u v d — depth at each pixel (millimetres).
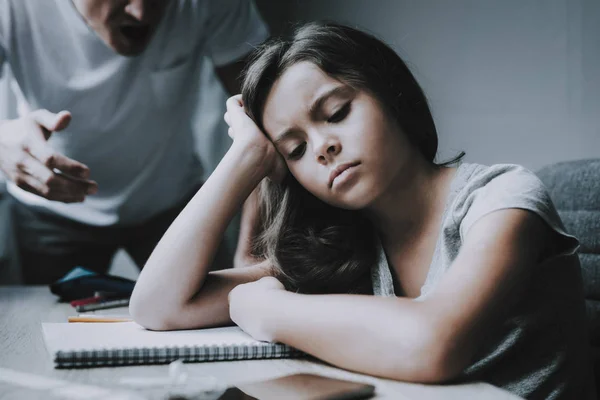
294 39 816
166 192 2078
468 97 1963
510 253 621
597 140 1857
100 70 1918
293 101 783
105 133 1974
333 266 888
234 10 2020
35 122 1303
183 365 542
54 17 1854
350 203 772
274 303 645
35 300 1163
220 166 853
